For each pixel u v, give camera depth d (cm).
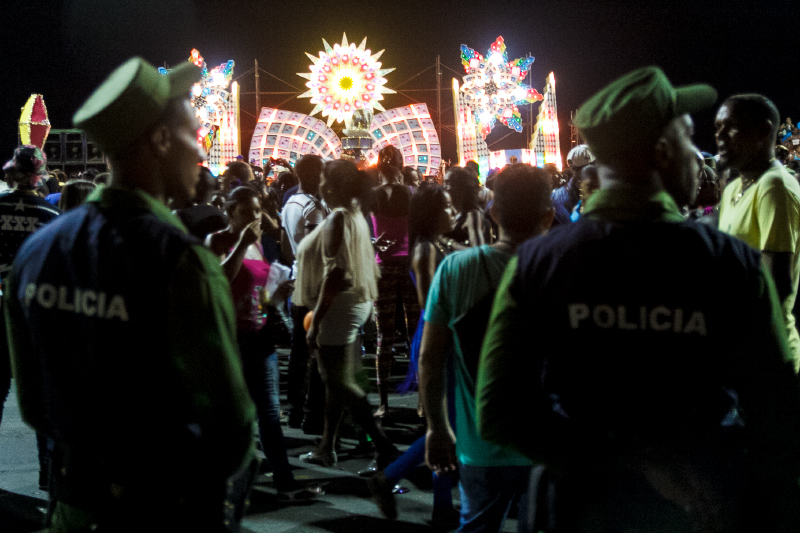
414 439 521
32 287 170
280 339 411
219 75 2219
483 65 2353
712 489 146
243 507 187
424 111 2395
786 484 147
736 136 324
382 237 549
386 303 552
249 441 163
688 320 145
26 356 182
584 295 149
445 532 372
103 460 160
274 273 394
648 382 145
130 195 164
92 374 159
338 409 467
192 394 158
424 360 260
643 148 153
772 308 150
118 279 156
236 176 616
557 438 151
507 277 160
